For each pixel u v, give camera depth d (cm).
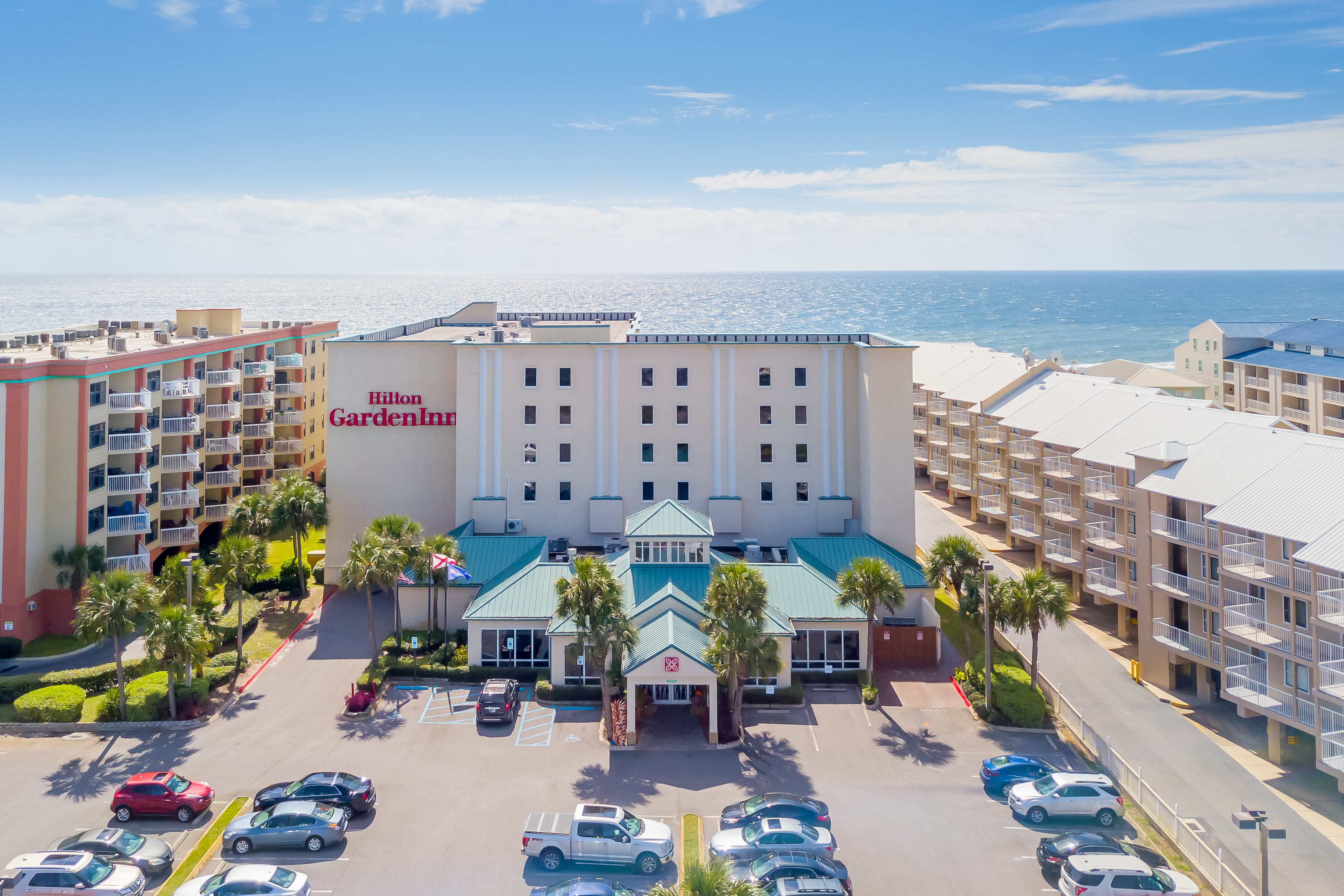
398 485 7088
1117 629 6353
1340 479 4394
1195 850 3656
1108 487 6144
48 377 6022
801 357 6812
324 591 6988
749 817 3775
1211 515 4706
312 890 3416
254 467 8812
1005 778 4172
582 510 6819
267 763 4431
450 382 7050
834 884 3253
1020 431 7631
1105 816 3922
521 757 4500
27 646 5816
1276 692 4403
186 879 3516
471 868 3575
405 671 5453
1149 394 6806
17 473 5756
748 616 4688
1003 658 5497
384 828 3859
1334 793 4231
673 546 5641
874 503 6575
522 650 5488
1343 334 10594
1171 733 4825
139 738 4678
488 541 6347
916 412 10575
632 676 4616
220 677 5297
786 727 4869
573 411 6806
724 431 6825
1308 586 4228
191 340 8212
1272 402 10744
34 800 4072
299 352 9762
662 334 7162
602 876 3544
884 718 4966
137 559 6419
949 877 3541
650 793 4162
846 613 5500
